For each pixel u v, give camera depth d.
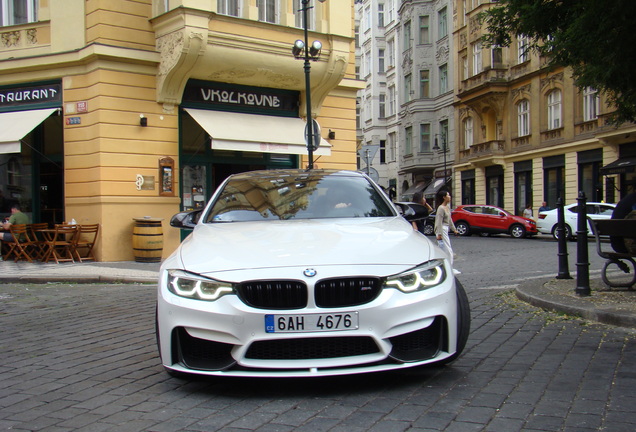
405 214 5.60
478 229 28.47
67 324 6.84
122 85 14.35
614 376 4.15
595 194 28.30
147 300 8.67
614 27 6.73
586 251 7.15
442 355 3.91
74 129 14.55
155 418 3.54
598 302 6.59
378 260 3.87
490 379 4.16
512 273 11.56
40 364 4.95
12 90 15.16
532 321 6.27
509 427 3.23
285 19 16.12
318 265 3.76
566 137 29.80
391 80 50.62
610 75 7.30
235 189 5.58
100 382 4.36
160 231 14.15
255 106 16.41
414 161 43.75
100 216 14.01
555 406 3.55
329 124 17.88
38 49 15.06
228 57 14.81
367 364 3.77
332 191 5.39
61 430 3.38
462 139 39.03
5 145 14.03
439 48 41.75
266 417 3.48
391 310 3.72
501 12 9.02
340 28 16.59
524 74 32.62
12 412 3.72
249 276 3.72
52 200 15.48
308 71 14.52
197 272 3.87
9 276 11.26
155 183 14.79
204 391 4.04
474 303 7.63
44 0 15.05
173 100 14.95
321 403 3.71
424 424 3.31
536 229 27.02
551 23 8.45
